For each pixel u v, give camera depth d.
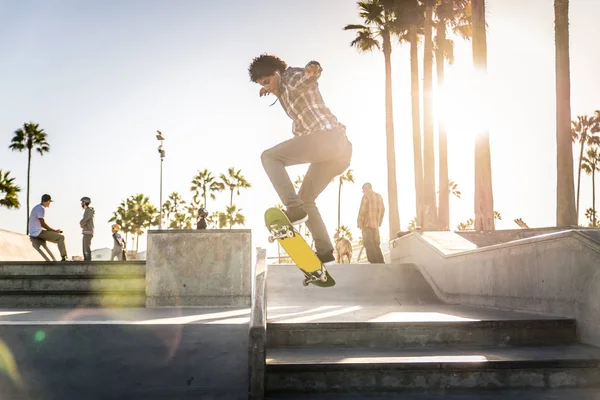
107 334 5.03
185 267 8.06
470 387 4.53
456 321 5.36
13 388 4.89
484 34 15.02
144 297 8.54
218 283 8.04
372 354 4.93
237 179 81.31
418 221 21.52
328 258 3.98
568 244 5.49
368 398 4.36
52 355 4.96
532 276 6.17
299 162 3.82
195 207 81.44
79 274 9.31
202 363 4.96
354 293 9.01
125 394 4.85
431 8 21.48
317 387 4.52
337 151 3.80
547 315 5.80
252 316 4.63
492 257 7.13
